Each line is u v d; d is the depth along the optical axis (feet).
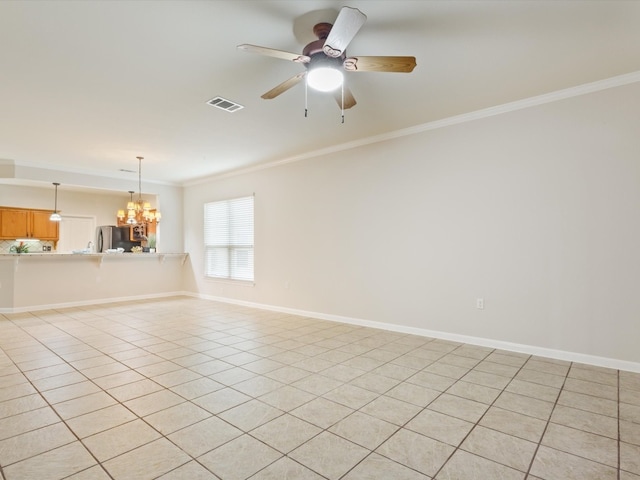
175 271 26.07
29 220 25.84
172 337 14.19
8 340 13.75
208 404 8.32
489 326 12.57
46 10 6.98
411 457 6.31
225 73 9.66
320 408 8.13
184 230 26.25
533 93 11.34
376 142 15.43
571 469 5.96
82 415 7.78
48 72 9.48
